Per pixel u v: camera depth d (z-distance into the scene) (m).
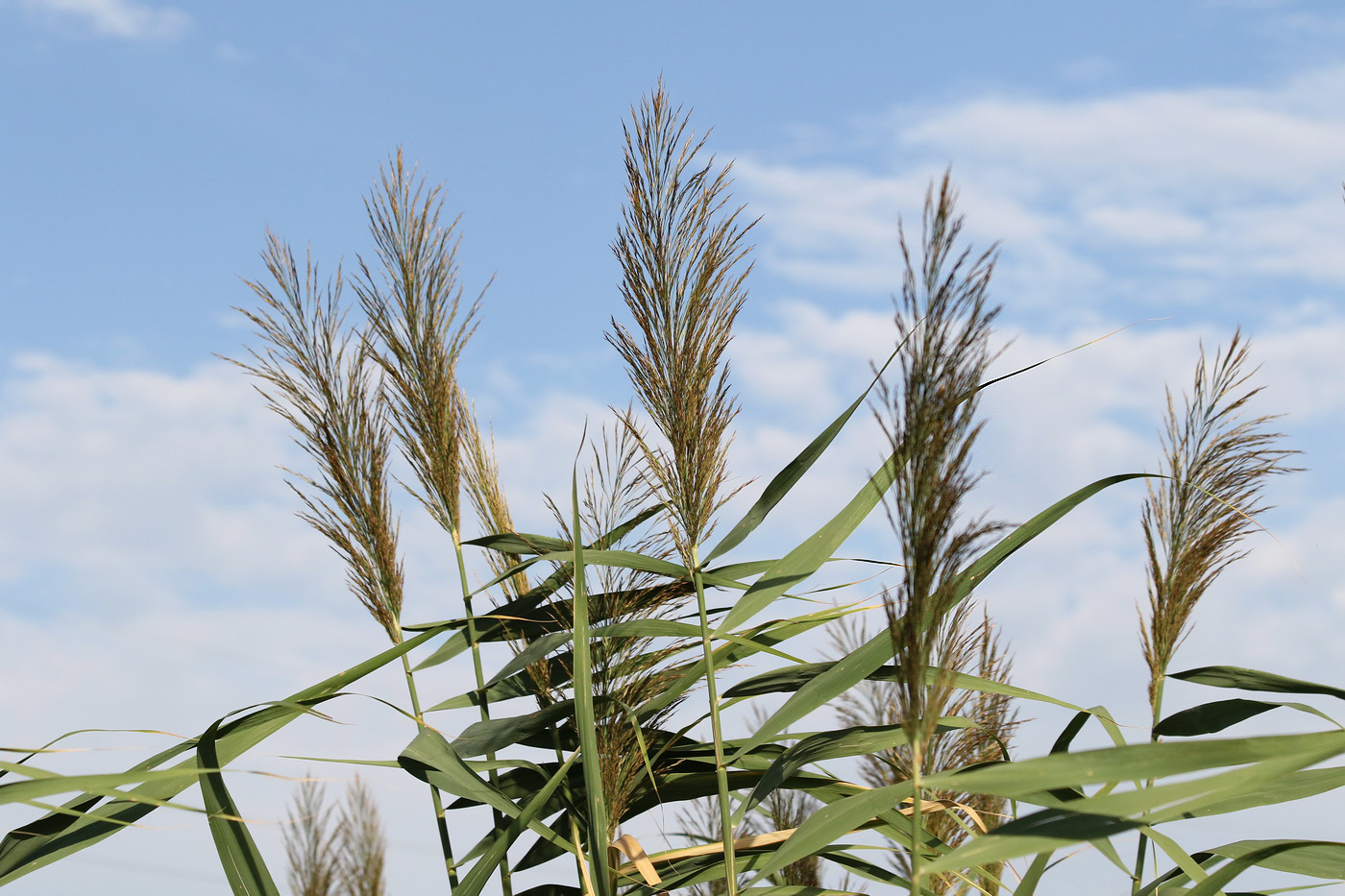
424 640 2.36
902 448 2.09
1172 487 2.43
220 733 2.29
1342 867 2.20
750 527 2.37
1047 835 2.05
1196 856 2.25
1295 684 2.29
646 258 2.34
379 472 2.47
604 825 2.28
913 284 2.09
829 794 2.40
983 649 2.49
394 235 2.49
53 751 2.24
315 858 2.92
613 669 2.36
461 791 2.29
